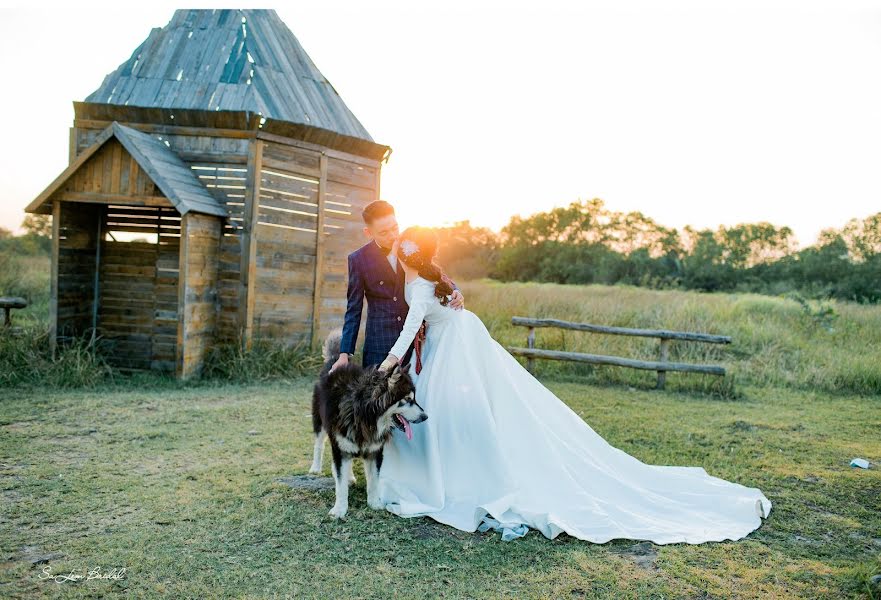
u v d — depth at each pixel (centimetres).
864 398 841
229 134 857
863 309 1416
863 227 3241
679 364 882
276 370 858
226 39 962
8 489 418
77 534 353
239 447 532
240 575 312
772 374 942
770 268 3803
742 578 325
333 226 973
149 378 817
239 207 862
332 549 346
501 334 1164
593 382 923
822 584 321
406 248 413
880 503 445
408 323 404
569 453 428
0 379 741
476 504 396
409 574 319
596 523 380
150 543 345
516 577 319
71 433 555
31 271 1641
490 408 420
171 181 779
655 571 330
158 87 896
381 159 1032
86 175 800
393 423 390
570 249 4631
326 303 969
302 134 901
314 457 473
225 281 870
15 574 305
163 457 498
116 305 898
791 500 446
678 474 464
